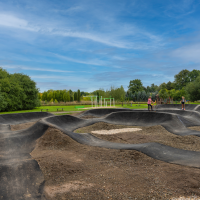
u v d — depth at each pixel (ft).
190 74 217.36
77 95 152.25
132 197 12.28
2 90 93.50
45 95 160.66
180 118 40.60
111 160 19.62
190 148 23.76
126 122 47.21
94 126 42.63
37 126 30.78
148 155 20.67
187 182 13.91
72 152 23.02
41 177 15.92
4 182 14.49
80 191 13.34
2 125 39.09
